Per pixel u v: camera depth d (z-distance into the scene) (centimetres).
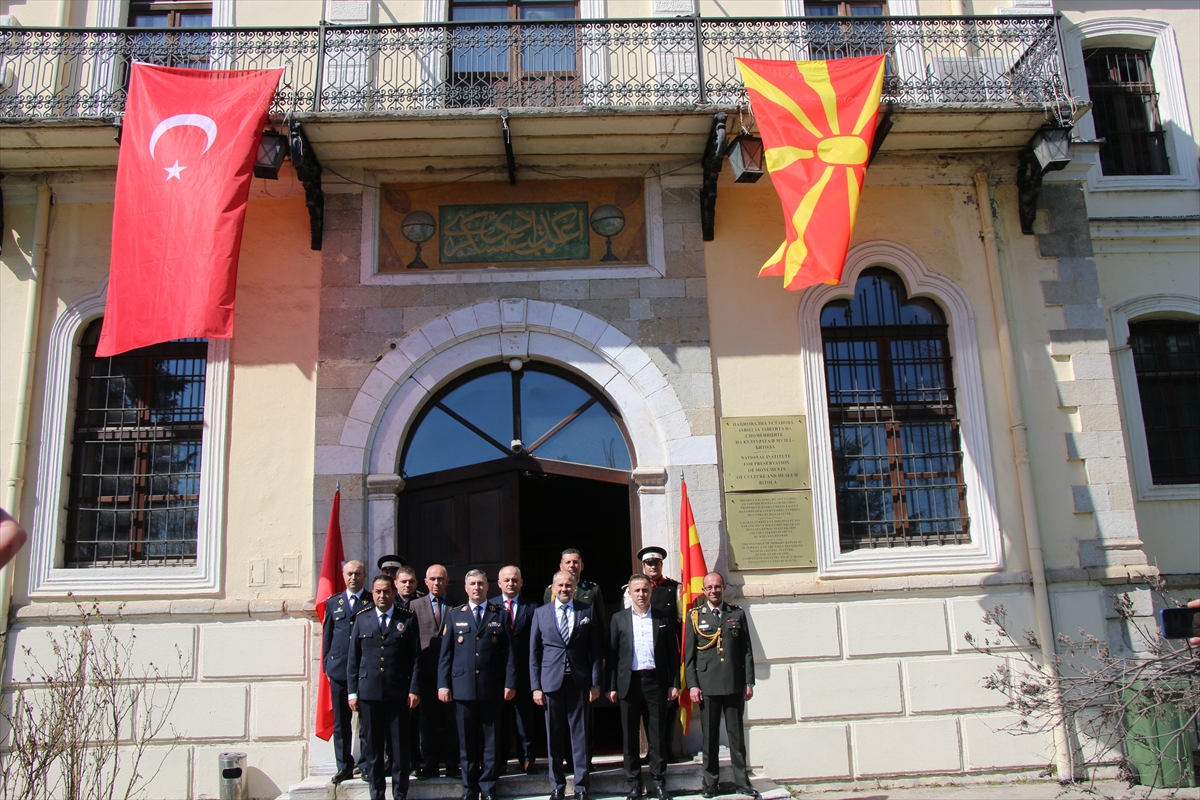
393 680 664
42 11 927
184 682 774
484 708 673
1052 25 868
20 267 852
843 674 793
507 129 805
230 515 808
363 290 851
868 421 866
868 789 766
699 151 873
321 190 862
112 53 862
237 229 752
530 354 852
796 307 867
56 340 841
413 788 696
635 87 838
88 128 796
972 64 889
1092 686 716
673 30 893
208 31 828
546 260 872
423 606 722
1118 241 964
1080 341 874
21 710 741
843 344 882
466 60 911
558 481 1155
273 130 791
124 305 746
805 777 773
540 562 1212
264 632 782
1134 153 1007
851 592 806
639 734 698
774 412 845
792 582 807
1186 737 734
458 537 841
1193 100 1010
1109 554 828
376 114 786
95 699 708
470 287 858
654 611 707
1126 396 937
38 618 778
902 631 803
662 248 872
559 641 677
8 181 863
